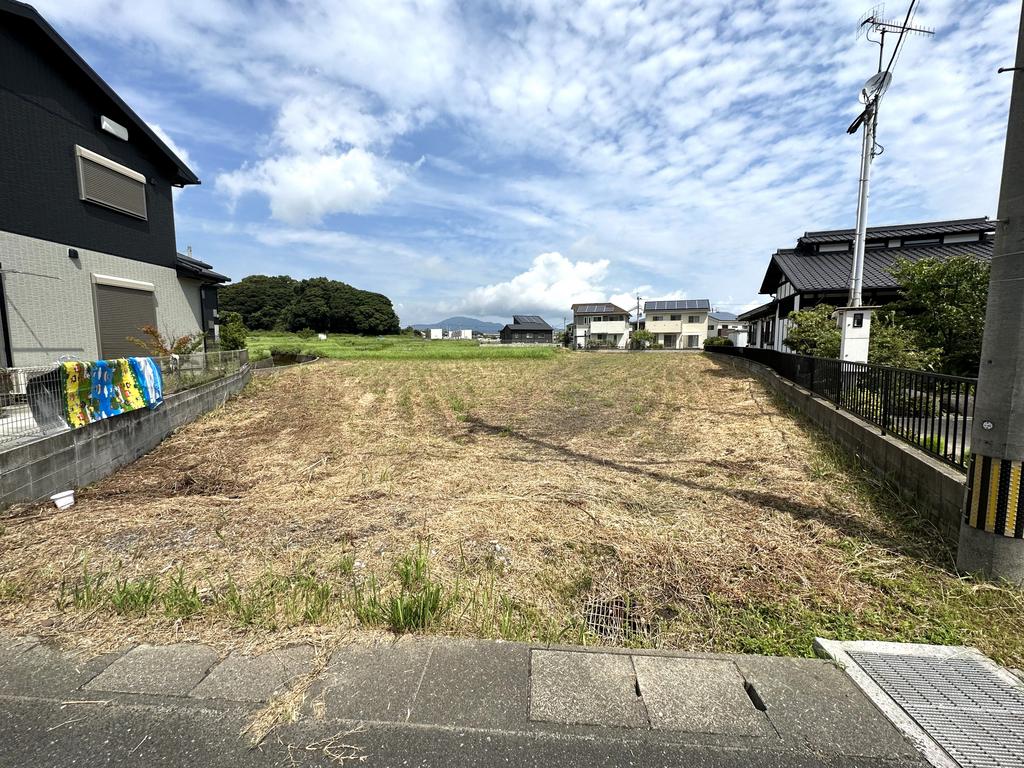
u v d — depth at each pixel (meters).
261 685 1.67
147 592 2.31
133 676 1.73
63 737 1.46
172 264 10.28
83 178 7.86
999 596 2.29
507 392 10.66
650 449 5.65
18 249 6.85
